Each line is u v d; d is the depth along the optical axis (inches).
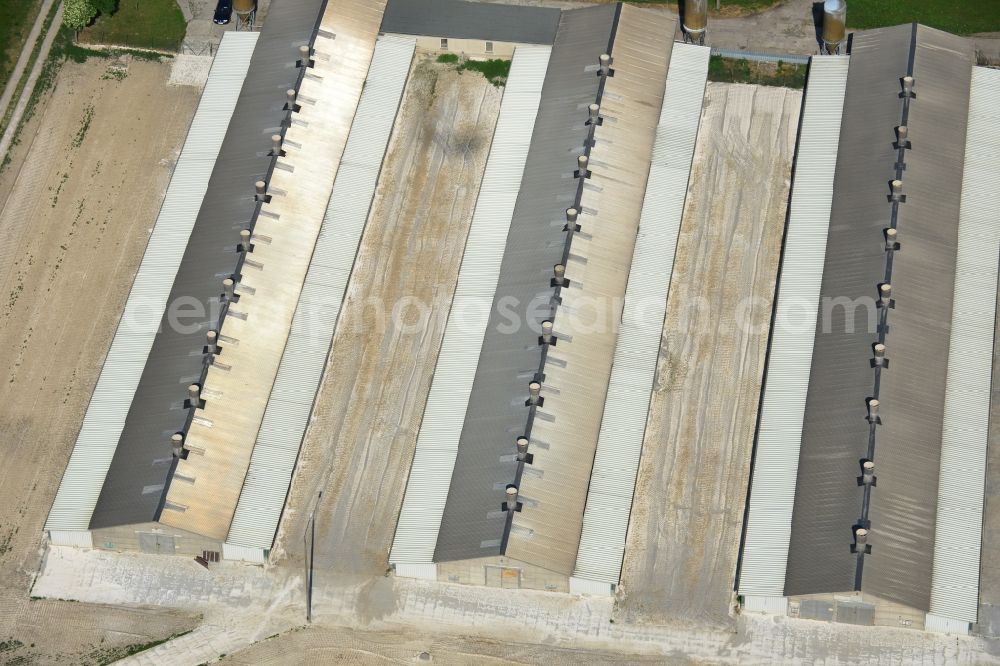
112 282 5142.7
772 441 4628.4
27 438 4781.0
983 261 4985.2
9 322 5054.1
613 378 4758.9
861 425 4544.8
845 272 4918.8
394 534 4510.3
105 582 4483.3
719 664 4293.8
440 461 4611.2
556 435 4574.3
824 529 4377.5
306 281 5007.4
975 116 5383.9
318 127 5354.3
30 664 4323.3
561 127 5319.9
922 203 5054.1
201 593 4463.6
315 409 4820.4
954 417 4630.9
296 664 4320.9
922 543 4347.9
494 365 4758.9
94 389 4813.0
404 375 4891.7
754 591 4352.9
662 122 5374.0
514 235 5068.9
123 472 4539.9
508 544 4333.2
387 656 4333.2
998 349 4867.1
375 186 5295.3
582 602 4426.7
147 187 5398.6
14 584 4471.0
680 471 4665.4
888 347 4707.2
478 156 5428.2
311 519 4596.5
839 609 4308.6
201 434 4596.5
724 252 5137.8
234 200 5132.9
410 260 5162.4
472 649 4343.0
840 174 5187.0
